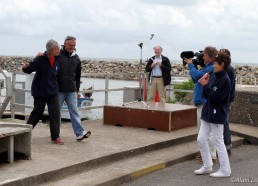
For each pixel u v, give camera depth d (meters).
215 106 6.84
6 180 5.75
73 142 8.20
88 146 7.91
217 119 6.85
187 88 15.29
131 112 9.96
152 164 7.39
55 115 7.90
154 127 9.70
